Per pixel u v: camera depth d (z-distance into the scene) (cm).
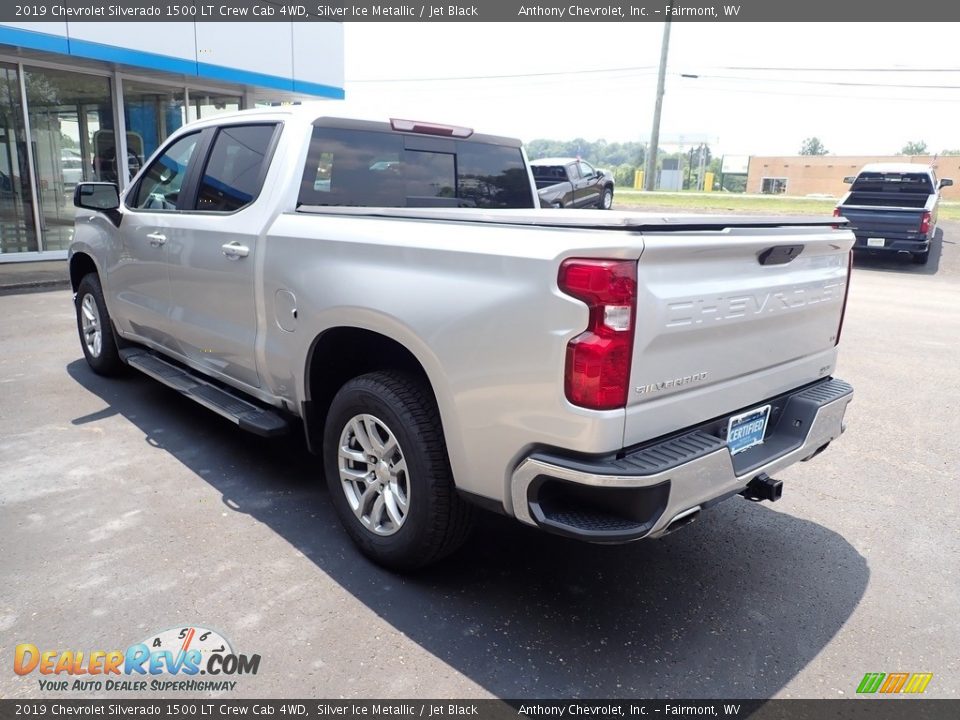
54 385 571
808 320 321
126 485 400
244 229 376
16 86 1066
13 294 937
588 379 235
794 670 268
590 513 251
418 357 284
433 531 297
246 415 387
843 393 331
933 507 406
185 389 438
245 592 304
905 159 6406
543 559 341
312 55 1380
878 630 293
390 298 291
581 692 253
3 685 248
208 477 413
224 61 1216
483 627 287
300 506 382
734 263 271
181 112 1309
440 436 292
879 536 372
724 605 308
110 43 1054
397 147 407
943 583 329
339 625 284
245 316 383
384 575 320
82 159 1176
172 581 309
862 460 471
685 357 258
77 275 601
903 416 558
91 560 323
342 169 384
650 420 250
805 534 373
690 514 257
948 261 1548
